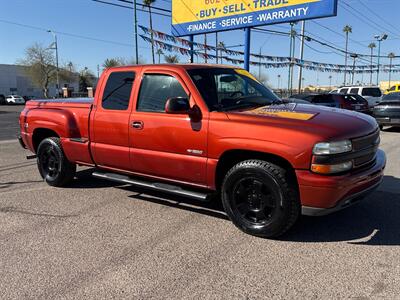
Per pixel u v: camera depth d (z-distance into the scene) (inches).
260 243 165.3
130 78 210.2
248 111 176.2
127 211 208.2
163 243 166.9
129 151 205.9
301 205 157.9
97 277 139.1
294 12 531.8
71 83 3371.1
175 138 185.6
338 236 170.6
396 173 283.9
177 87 189.3
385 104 570.6
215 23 629.9
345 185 152.6
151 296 126.6
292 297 124.4
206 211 206.5
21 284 135.3
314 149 150.9
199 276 138.6
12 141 516.1
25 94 3346.5
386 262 145.9
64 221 194.2
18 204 221.6
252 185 169.8
